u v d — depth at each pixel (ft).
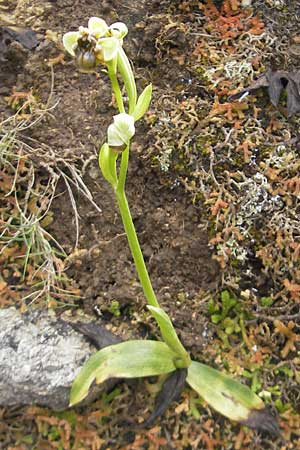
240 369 0.99
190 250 1.05
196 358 0.99
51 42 1.18
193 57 1.15
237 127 1.08
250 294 1.02
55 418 0.96
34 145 1.11
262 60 1.13
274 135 1.08
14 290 1.04
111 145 0.78
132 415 0.97
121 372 0.91
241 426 0.96
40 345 0.97
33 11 1.23
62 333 0.99
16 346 0.97
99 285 1.03
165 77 1.16
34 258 1.06
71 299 1.03
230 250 1.03
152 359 0.92
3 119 1.14
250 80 1.11
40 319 1.00
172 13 1.20
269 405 0.97
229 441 0.96
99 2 1.23
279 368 1.00
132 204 1.09
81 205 1.09
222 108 1.09
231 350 1.00
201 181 1.06
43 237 1.05
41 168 1.09
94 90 1.15
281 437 0.91
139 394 0.97
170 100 1.12
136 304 1.02
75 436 0.96
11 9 1.25
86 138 1.11
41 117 1.11
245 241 1.03
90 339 0.98
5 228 1.05
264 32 1.16
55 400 0.94
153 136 1.09
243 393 0.92
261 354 1.00
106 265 1.05
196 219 1.06
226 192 1.05
